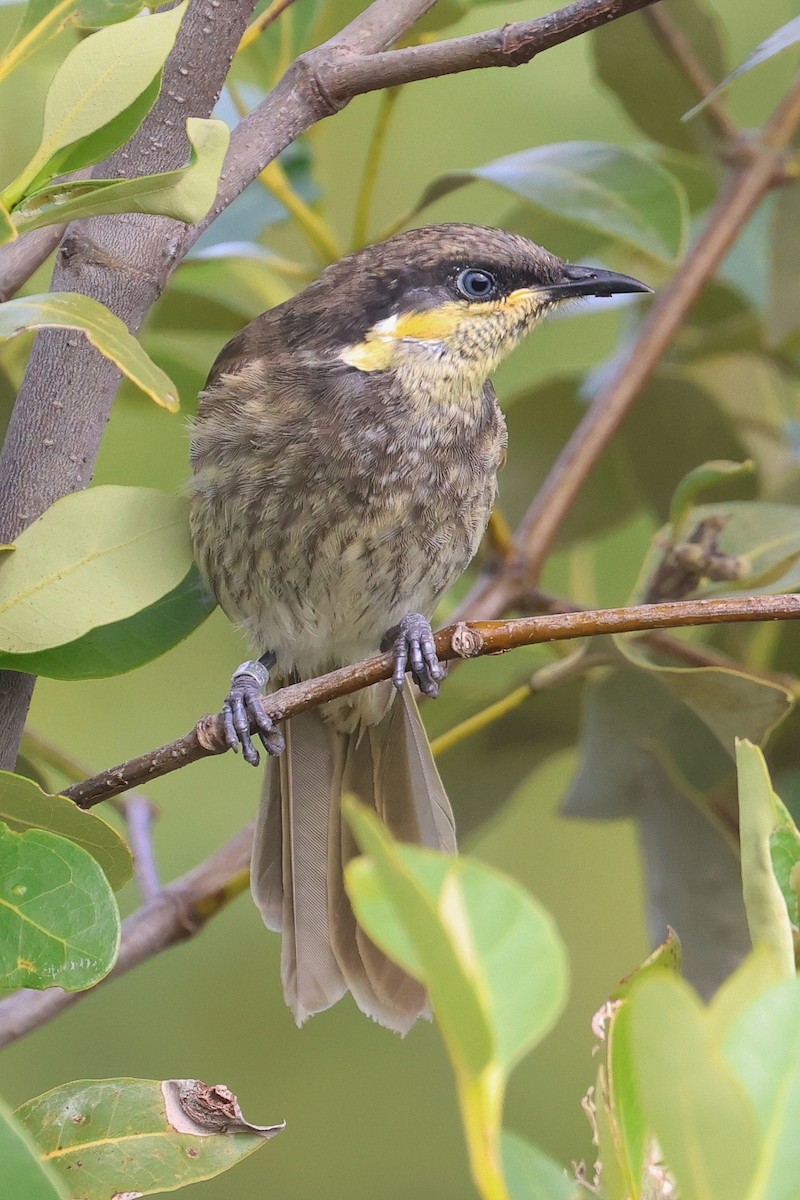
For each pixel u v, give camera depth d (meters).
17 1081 3.14
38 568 2.97
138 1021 3.14
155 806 3.05
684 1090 1.97
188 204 2.95
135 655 2.99
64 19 2.97
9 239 2.94
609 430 3.07
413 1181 3.14
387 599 3.06
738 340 3.11
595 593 3.12
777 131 3.08
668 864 3.05
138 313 2.99
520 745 3.08
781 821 2.79
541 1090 3.14
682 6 3.08
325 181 3.13
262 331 3.06
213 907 3.04
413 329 3.06
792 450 3.11
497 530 3.07
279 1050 3.15
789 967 2.69
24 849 2.95
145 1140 2.95
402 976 3.03
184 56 2.99
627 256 3.11
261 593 3.06
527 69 3.17
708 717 3.02
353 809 1.83
